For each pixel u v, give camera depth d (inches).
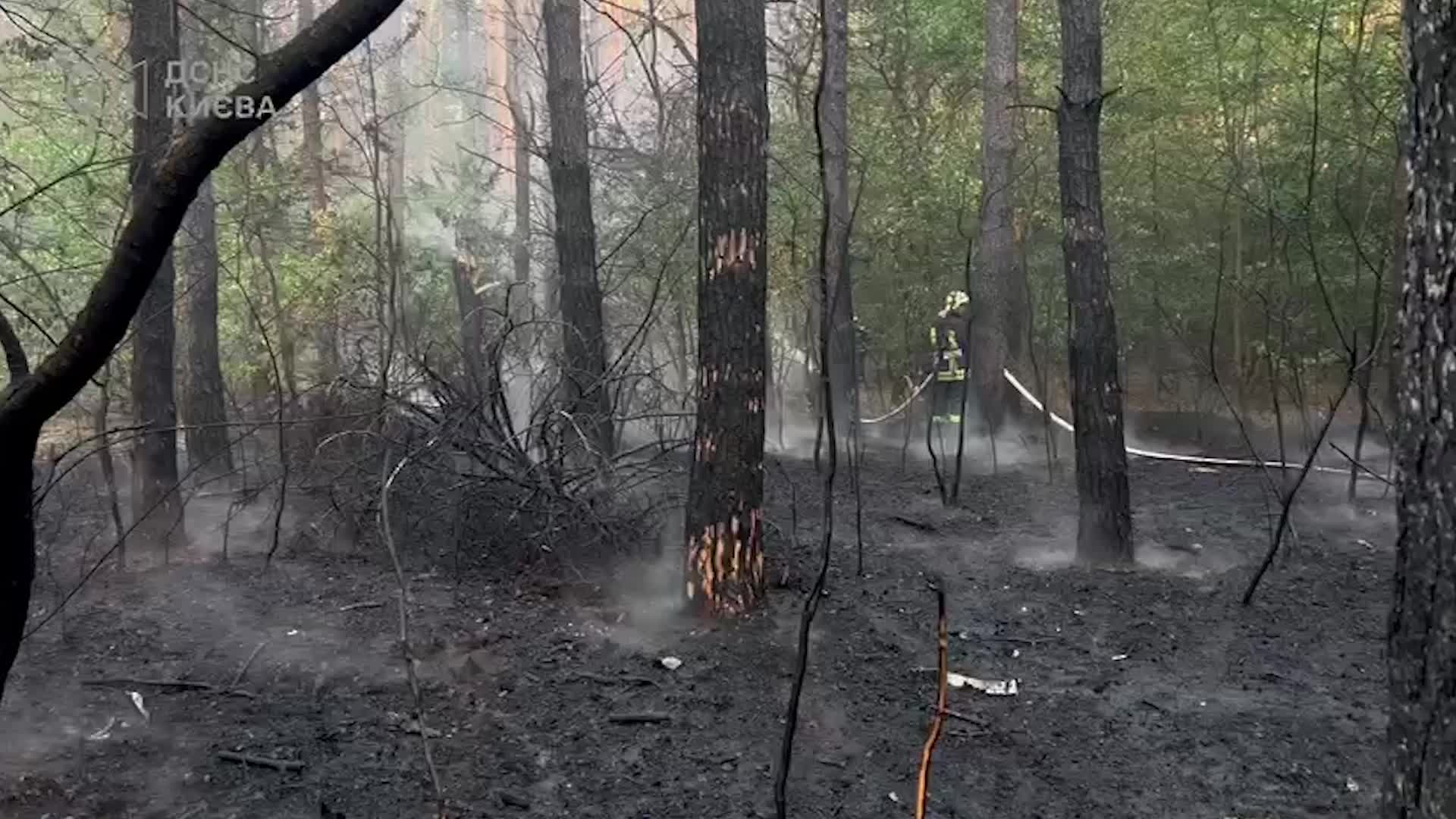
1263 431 512.7
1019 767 166.4
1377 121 348.5
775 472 411.5
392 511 271.0
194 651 213.2
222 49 306.2
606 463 256.2
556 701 188.7
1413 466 74.5
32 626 226.8
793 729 104.6
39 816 146.2
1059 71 577.3
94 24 294.5
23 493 85.1
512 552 265.7
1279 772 164.6
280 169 430.6
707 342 221.6
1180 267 535.2
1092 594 253.6
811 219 465.1
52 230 259.9
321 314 417.7
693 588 229.0
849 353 458.6
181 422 360.5
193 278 348.5
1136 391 638.5
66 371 79.7
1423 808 73.9
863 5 577.9
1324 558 286.7
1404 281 76.0
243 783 157.3
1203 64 474.6
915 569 276.7
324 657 209.3
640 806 152.2
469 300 409.7
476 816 148.4
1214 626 232.7
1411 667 75.0
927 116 588.7
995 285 486.3
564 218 358.0
